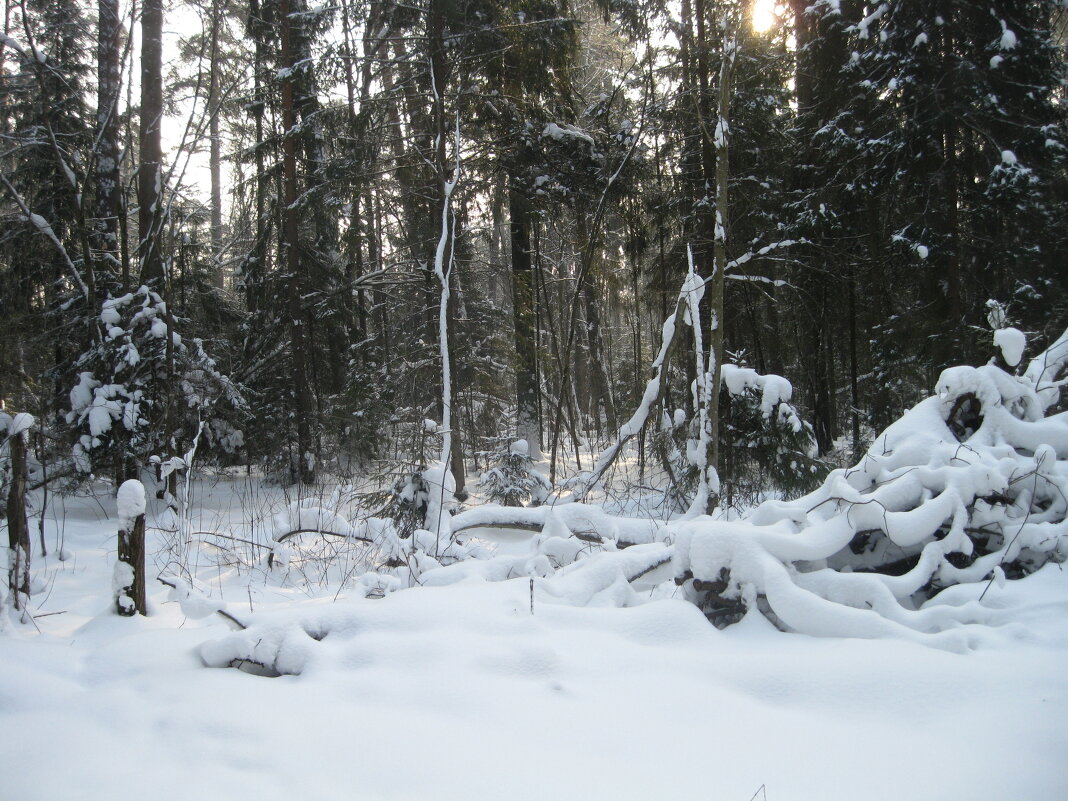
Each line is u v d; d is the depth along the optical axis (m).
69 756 2.84
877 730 2.86
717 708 3.04
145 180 11.27
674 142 12.05
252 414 12.74
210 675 3.60
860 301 13.65
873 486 5.01
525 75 11.41
